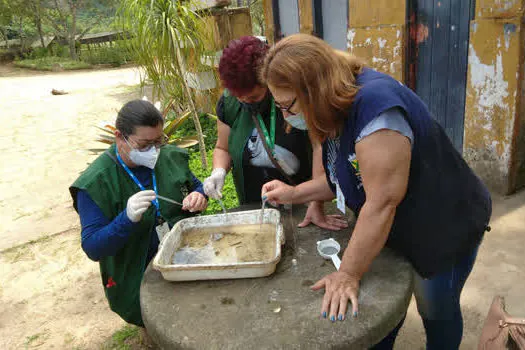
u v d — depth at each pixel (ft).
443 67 13.83
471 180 5.32
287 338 4.37
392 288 4.91
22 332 9.77
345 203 5.47
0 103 41.45
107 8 95.25
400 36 14.28
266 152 6.93
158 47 14.80
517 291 8.91
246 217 6.60
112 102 37.93
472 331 8.11
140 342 8.90
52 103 39.34
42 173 20.10
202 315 4.83
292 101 4.47
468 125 13.17
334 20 17.17
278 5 19.80
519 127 12.13
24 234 14.43
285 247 6.01
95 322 9.86
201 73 19.43
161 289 5.37
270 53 4.42
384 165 4.16
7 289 11.48
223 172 7.39
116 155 6.89
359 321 4.47
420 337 8.20
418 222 5.03
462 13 12.75
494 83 12.10
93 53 89.86
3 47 101.60
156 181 7.20
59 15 96.22
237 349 4.30
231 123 7.32
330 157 5.48
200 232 6.55
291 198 6.17
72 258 12.73
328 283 4.84
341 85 4.28
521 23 11.08
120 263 7.05
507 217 11.60
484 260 10.02
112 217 6.66
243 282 5.34
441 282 5.55
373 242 4.46
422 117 4.58
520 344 4.65
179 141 19.21
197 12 17.94
